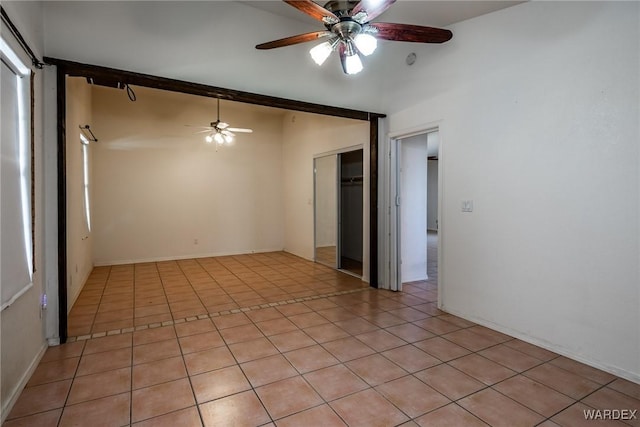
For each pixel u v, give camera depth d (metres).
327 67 3.93
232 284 4.68
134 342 2.83
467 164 3.27
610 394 2.08
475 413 1.91
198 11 3.20
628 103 2.20
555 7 2.56
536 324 2.75
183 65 3.13
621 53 2.22
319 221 6.11
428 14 3.12
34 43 2.37
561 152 2.55
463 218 3.33
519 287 2.87
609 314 2.32
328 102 3.95
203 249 6.71
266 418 1.87
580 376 2.29
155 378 2.28
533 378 2.27
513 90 2.86
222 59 3.32
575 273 2.49
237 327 3.16
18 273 2.09
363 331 3.06
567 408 1.95
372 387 2.17
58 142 2.69
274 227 7.43
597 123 2.35
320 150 5.93
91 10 2.76
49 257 2.71
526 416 1.88
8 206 1.96
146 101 6.12
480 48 3.12
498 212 3.01
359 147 4.88
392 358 2.55
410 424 1.82
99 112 5.76
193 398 2.05
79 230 4.28
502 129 2.95
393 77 4.13
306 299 4.01
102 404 1.99
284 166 7.38
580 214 2.46
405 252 4.76
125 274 5.23
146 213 6.20
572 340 2.52
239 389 2.15
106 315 3.46
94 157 5.74
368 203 4.70
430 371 2.36
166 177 6.34
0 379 1.83
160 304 3.81
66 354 2.61
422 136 4.79
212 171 6.75
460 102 3.32
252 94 3.47
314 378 2.28
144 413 1.91
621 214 2.25
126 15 2.89
